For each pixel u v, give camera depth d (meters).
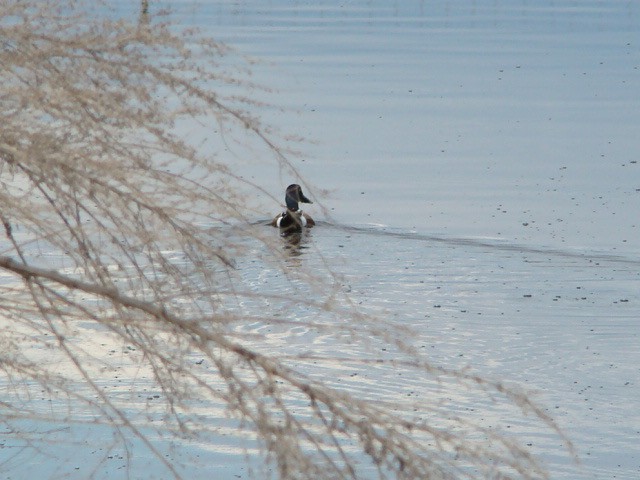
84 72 6.17
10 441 11.59
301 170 27.19
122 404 12.62
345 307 18.23
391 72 43.00
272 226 22.45
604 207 25.73
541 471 6.04
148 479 11.84
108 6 6.32
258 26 51.69
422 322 18.45
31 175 6.11
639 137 32.97
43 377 7.35
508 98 38.94
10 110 6.11
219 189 6.52
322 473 5.29
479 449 5.77
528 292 20.31
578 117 35.84
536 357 17.22
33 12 6.16
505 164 29.36
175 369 5.96
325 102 35.62
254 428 5.63
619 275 21.34
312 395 5.48
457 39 53.91
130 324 6.00
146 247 6.20
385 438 5.43
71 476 11.41
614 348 17.80
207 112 6.52
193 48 6.59
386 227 23.47
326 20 57.69
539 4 70.56
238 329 16.33
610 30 58.94
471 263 21.77
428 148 30.77
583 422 14.83
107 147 6.18
